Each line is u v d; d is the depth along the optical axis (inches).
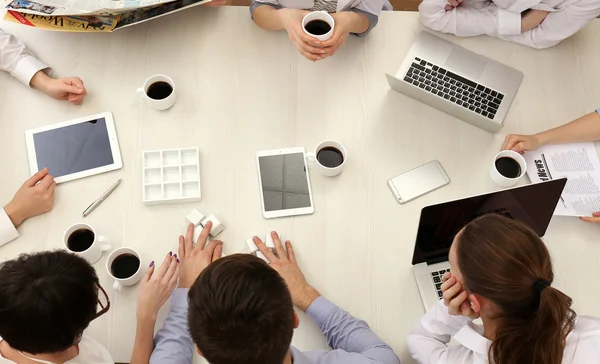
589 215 53.4
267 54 61.4
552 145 57.5
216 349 34.8
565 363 40.6
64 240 50.2
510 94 59.0
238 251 52.7
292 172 55.6
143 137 57.1
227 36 62.2
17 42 59.4
